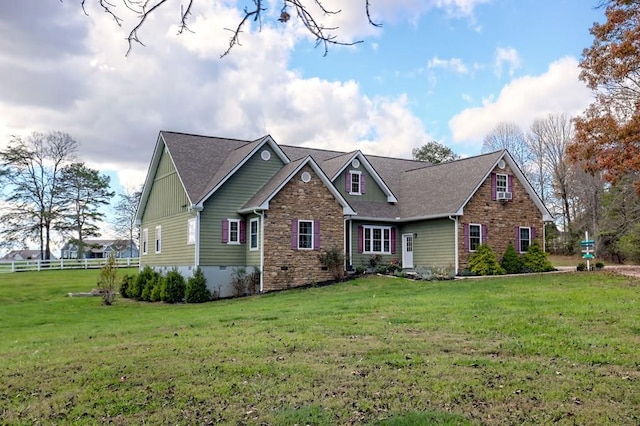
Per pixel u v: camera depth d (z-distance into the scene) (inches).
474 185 1069.8
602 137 960.3
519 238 1120.2
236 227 1004.6
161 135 1108.5
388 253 1171.9
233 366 343.0
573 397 275.4
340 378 312.8
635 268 1026.1
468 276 1004.6
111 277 948.6
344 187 1157.7
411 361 345.4
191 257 984.9
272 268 958.4
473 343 394.6
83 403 287.6
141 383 316.5
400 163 1419.8
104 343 453.7
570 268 1205.1
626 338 402.3
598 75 978.7
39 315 773.9
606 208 1692.9
